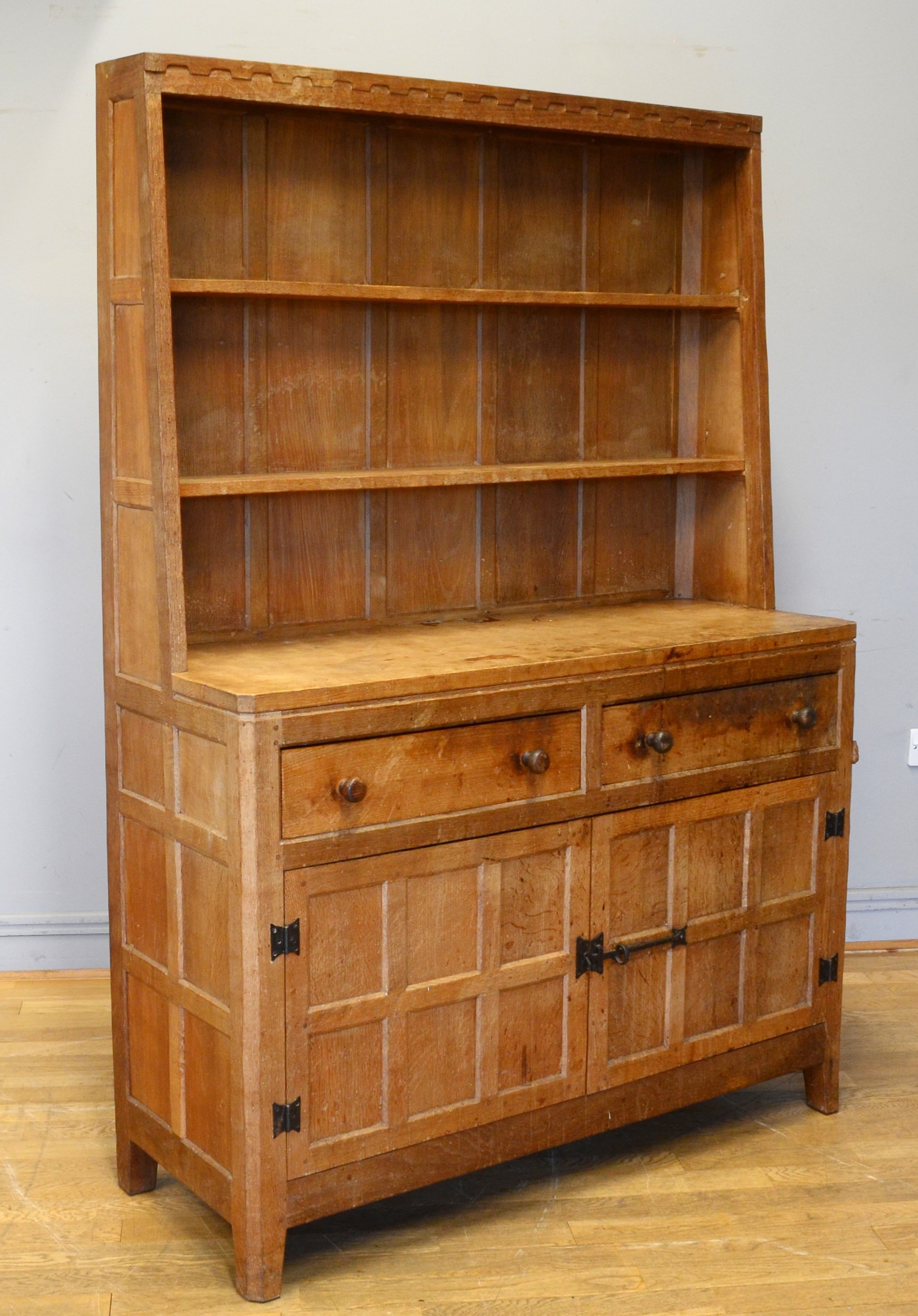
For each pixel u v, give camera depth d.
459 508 3.32
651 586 3.62
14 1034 3.61
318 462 3.12
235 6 3.62
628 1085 3.01
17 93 3.59
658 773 2.95
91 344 3.71
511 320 3.32
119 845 2.88
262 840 2.46
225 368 2.99
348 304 3.11
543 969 2.84
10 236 3.64
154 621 2.68
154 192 2.55
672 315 3.54
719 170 3.40
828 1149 3.15
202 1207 2.90
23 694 3.82
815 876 3.25
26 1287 2.60
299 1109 2.57
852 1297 2.60
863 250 4.03
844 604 4.17
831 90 3.95
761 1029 3.20
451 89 2.87
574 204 3.36
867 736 4.23
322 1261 2.71
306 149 3.01
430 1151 2.75
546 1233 2.81
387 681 2.57
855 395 4.08
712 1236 2.79
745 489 3.43
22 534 3.76
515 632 3.14
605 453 3.49
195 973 2.65
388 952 2.64
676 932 3.03
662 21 3.83
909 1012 3.86
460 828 2.69
